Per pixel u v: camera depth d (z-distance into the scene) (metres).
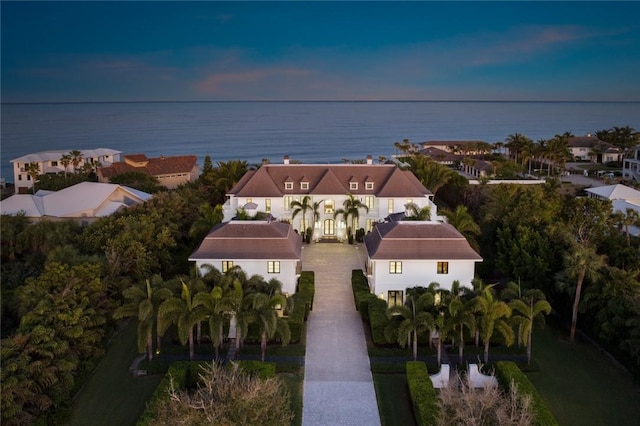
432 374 37.00
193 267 44.34
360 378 36.88
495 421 25.77
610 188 81.81
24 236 59.03
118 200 80.62
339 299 49.78
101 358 40.62
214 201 85.31
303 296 45.78
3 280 53.03
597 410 33.75
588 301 41.84
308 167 69.38
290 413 30.88
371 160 73.06
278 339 42.09
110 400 35.16
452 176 86.88
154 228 57.72
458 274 46.34
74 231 61.06
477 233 56.59
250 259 46.06
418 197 65.31
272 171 68.81
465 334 41.44
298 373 37.41
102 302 42.72
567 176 123.81
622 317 38.50
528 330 37.25
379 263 46.25
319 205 67.00
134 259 50.78
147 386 36.66
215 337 36.78
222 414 24.67
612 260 49.59
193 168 128.62
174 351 40.50
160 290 38.16
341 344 41.62
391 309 37.94
